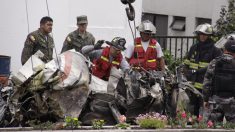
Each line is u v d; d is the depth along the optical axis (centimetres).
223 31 2355
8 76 1505
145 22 1553
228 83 1445
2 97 1402
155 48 1551
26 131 1277
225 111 1452
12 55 1881
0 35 1872
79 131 1288
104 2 2081
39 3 1906
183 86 1483
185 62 1623
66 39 1722
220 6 2550
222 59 1447
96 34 2067
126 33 2116
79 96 1378
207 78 1467
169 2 2695
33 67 1366
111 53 1486
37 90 1352
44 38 1588
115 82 1412
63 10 1962
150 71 1502
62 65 1387
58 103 1358
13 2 1877
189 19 2684
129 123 1402
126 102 1411
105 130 1303
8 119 1352
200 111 1509
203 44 1595
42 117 1357
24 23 1889
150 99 1416
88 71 1414
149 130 1324
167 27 2698
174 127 1382
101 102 1388
